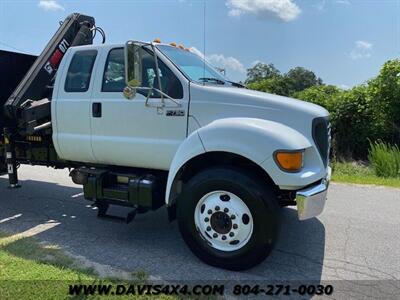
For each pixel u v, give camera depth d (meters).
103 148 4.68
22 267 3.87
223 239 3.96
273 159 3.68
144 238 4.79
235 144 3.79
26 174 8.38
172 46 4.70
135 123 4.47
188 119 4.22
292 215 5.71
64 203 6.29
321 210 3.89
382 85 13.13
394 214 5.94
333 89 15.63
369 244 4.73
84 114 4.76
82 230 5.04
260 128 3.77
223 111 4.12
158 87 4.32
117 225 5.25
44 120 5.46
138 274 3.82
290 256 4.34
